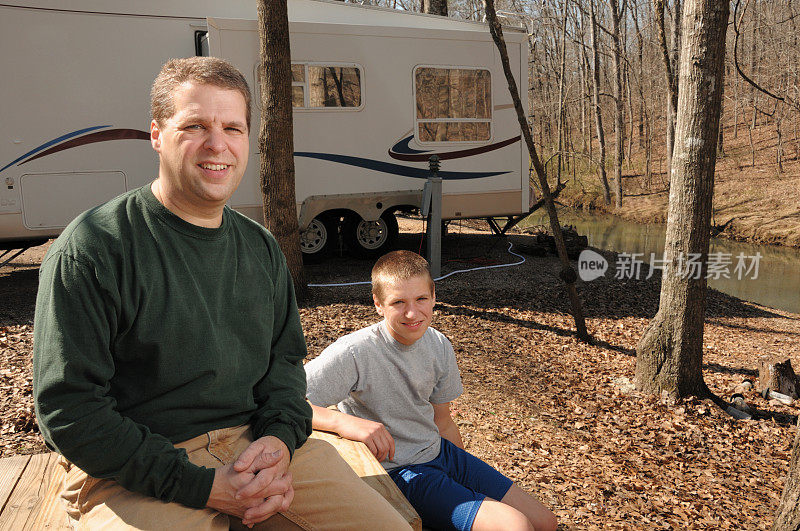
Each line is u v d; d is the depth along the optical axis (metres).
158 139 1.59
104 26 7.76
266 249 1.84
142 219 1.55
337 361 2.15
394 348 2.22
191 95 1.54
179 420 1.61
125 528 1.46
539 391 5.78
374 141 9.10
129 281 1.50
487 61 9.67
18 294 7.74
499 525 1.98
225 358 1.63
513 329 7.28
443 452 2.36
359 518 1.63
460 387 2.43
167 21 8.07
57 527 1.73
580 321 7.14
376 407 2.23
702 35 5.16
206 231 1.62
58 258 1.45
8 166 7.55
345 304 7.45
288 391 1.80
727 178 26.48
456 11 31.36
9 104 7.48
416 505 2.14
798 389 6.18
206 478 1.50
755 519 4.02
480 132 9.77
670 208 5.62
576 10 29.81
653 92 31.84
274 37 6.70
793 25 29.81
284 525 1.66
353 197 9.06
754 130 32.56
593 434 5.06
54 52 7.59
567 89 31.89
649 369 5.84
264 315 1.75
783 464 4.86
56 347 1.40
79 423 1.40
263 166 7.04
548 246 11.51
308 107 8.65
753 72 32.19
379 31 8.91
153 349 1.53
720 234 20.72
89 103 7.78
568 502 3.92
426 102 9.34
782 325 8.96
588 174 31.08
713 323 8.81
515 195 10.16
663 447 4.97
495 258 10.71
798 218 20.03
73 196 7.83
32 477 2.13
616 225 22.22
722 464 4.79
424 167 9.48
